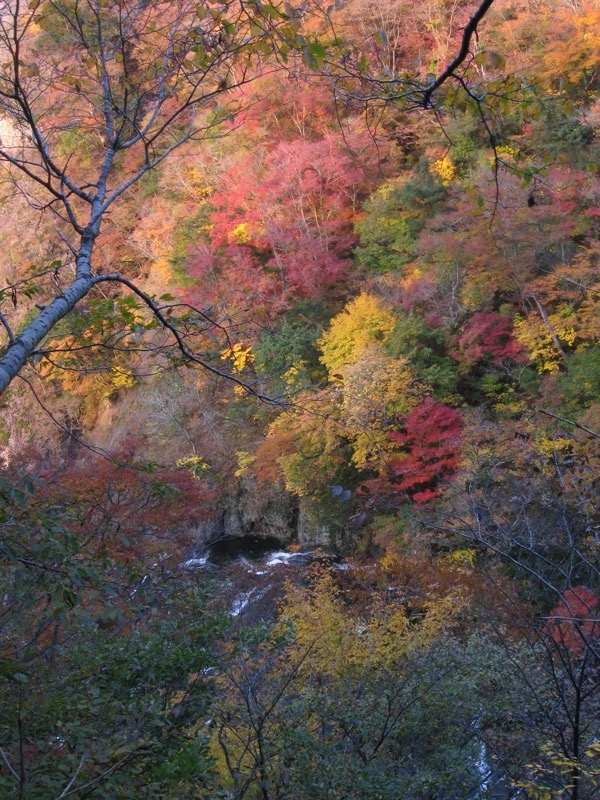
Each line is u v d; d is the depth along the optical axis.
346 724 4.76
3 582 3.68
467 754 4.33
